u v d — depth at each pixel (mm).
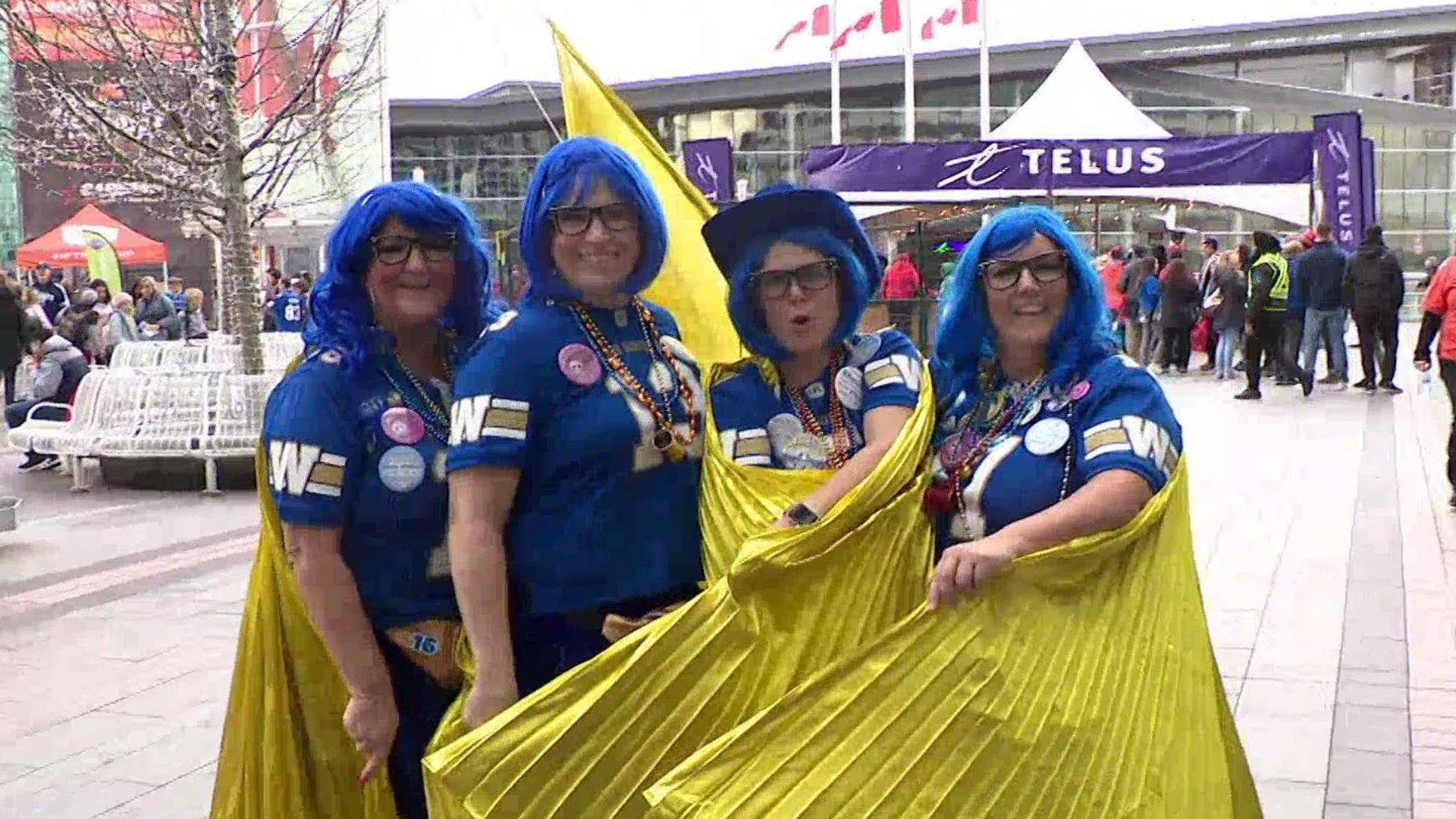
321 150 14727
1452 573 6531
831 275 2350
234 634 5992
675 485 2371
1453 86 41625
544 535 2311
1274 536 7473
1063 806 2045
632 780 2111
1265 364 16766
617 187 2303
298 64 11586
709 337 3088
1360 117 13562
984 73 22719
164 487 10320
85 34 10414
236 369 11055
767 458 2377
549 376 2291
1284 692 4801
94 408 10594
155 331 17250
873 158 12914
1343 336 14727
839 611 2143
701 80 40688
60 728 4750
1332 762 4129
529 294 2408
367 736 2461
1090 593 2170
